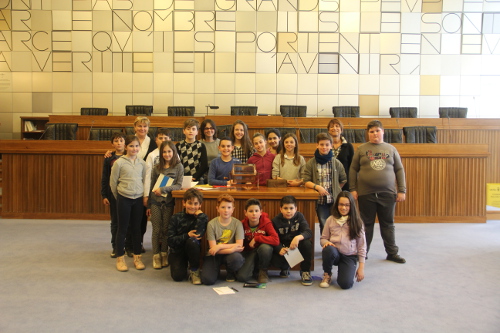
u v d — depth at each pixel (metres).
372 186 4.49
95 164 6.50
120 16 10.48
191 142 4.95
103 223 6.27
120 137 4.64
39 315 3.01
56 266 4.18
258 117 8.09
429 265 4.34
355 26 10.54
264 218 3.86
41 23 10.47
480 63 10.53
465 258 4.59
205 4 10.52
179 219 3.83
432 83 10.55
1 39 10.46
